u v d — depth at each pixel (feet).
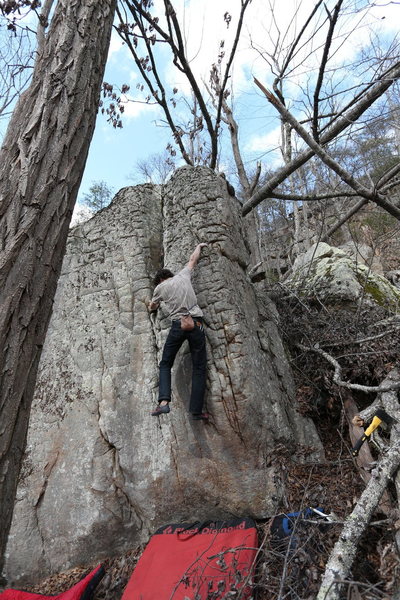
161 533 12.46
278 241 46.70
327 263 22.38
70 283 17.81
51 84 8.57
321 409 16.67
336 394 15.89
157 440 14.19
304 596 9.45
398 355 15.98
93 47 9.51
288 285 22.08
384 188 17.06
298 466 13.75
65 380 16.16
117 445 14.43
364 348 16.58
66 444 14.98
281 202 49.37
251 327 15.65
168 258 16.30
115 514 13.67
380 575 9.62
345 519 11.18
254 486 13.17
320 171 28.66
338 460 13.71
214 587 10.09
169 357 13.94
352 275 20.74
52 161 7.89
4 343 6.42
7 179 7.55
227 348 14.15
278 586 9.80
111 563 13.12
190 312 13.75
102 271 17.49
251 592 9.86
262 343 15.94
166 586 10.52
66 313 17.38
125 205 18.29
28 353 6.71
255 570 10.52
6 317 6.53
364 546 10.66
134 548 13.38
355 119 16.39
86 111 8.86
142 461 14.01
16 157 7.84
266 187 19.95
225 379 13.84
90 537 13.51
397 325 17.15
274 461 13.60
